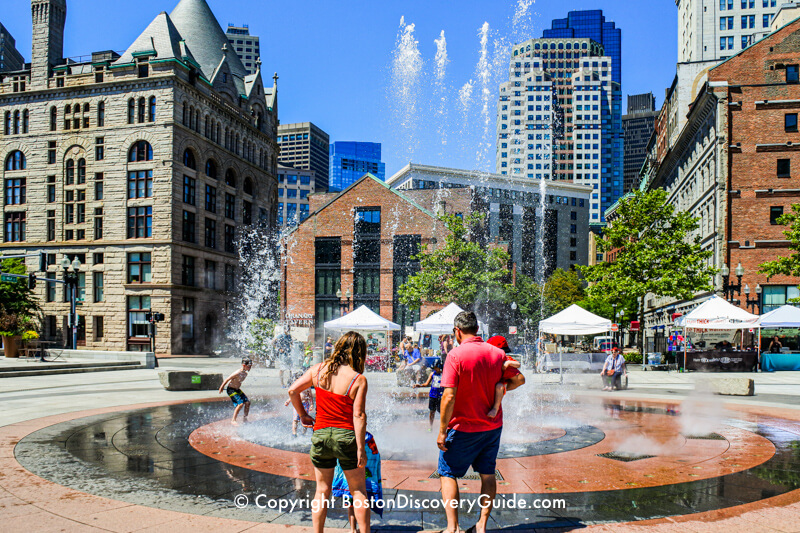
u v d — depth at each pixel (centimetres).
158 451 927
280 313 5422
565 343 8000
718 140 4316
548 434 1096
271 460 862
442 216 4456
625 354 3709
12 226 6138
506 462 859
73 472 789
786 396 1869
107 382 2305
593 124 18900
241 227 7006
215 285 6425
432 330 2794
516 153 13725
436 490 710
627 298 3934
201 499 664
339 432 504
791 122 4244
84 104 5938
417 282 4466
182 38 6638
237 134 6962
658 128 8356
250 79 7431
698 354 3161
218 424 1205
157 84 5706
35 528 564
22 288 5178
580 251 12375
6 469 806
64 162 5978
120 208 5753
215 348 6356
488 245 5131
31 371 2606
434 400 1134
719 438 1062
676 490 707
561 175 18812
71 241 5844
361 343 523
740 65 4334
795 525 579
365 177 5394
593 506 644
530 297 7088
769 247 4184
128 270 5719
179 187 5769
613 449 956
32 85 6094
